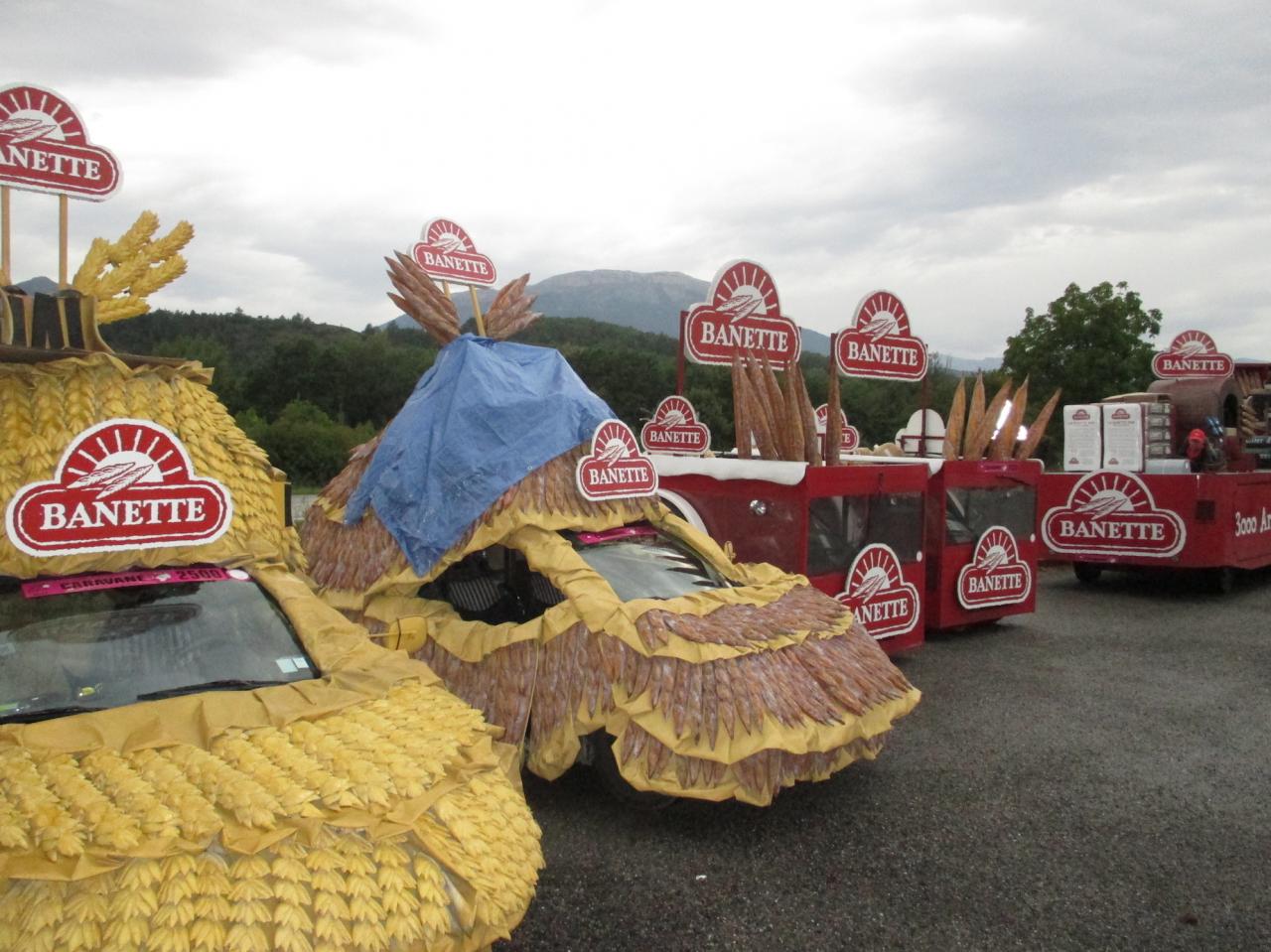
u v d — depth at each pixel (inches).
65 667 131.0
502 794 130.0
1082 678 321.4
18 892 93.8
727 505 308.2
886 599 319.3
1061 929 158.2
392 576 225.8
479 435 229.5
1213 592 501.4
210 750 117.6
